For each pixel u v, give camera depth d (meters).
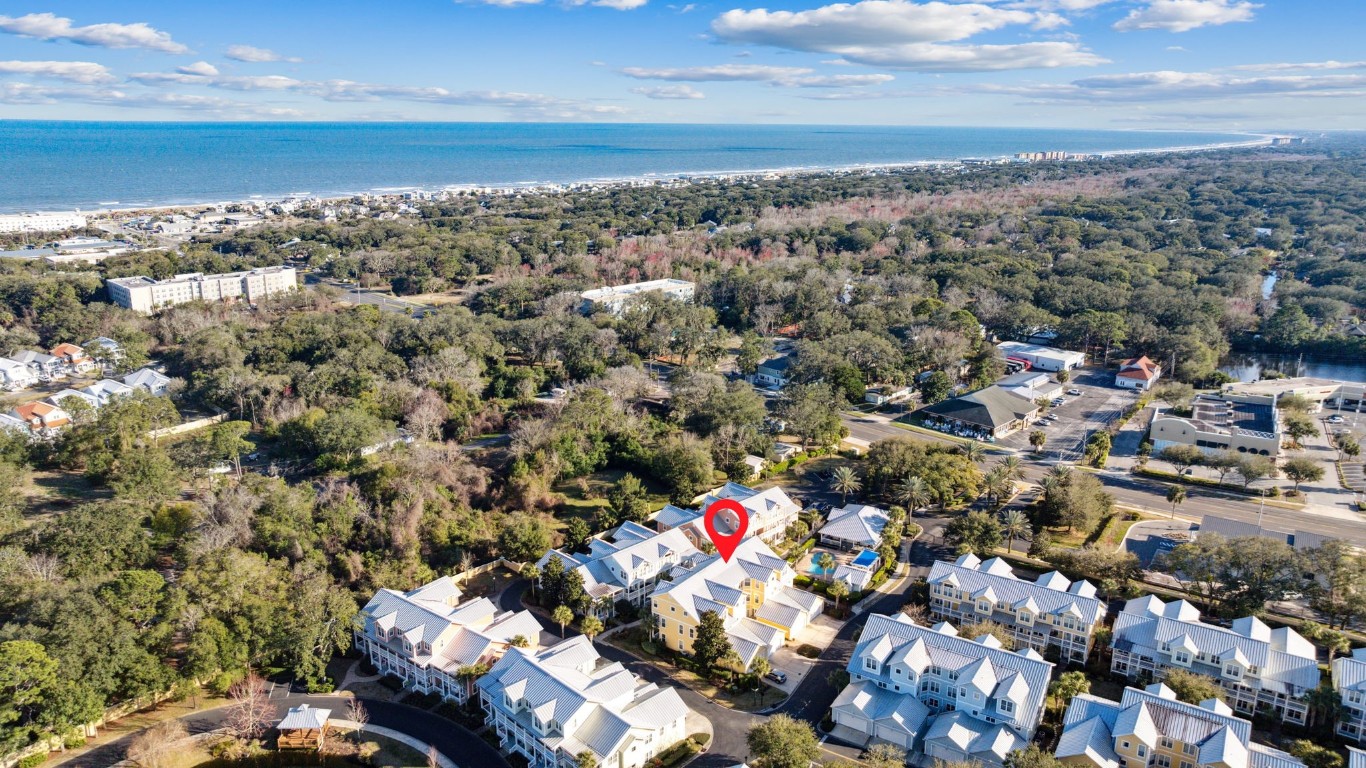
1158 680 138.38
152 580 140.88
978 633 143.38
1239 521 192.75
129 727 130.25
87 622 128.88
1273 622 153.25
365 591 159.88
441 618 145.50
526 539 178.00
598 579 165.50
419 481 189.62
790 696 139.75
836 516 194.12
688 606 149.88
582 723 122.62
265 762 124.69
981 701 127.12
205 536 163.75
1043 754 113.69
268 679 144.12
